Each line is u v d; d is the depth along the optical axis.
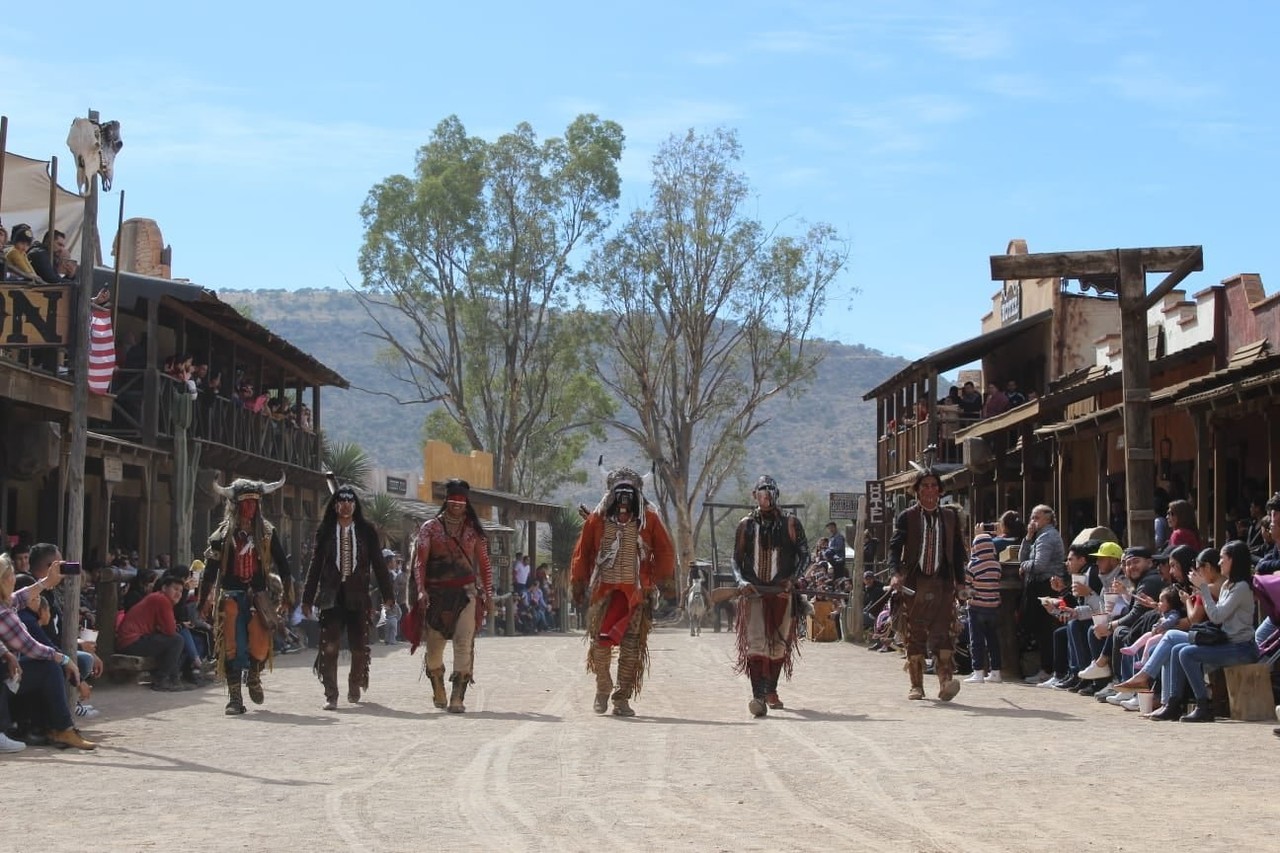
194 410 28.14
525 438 61.50
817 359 59.97
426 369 61.06
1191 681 12.73
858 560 30.53
